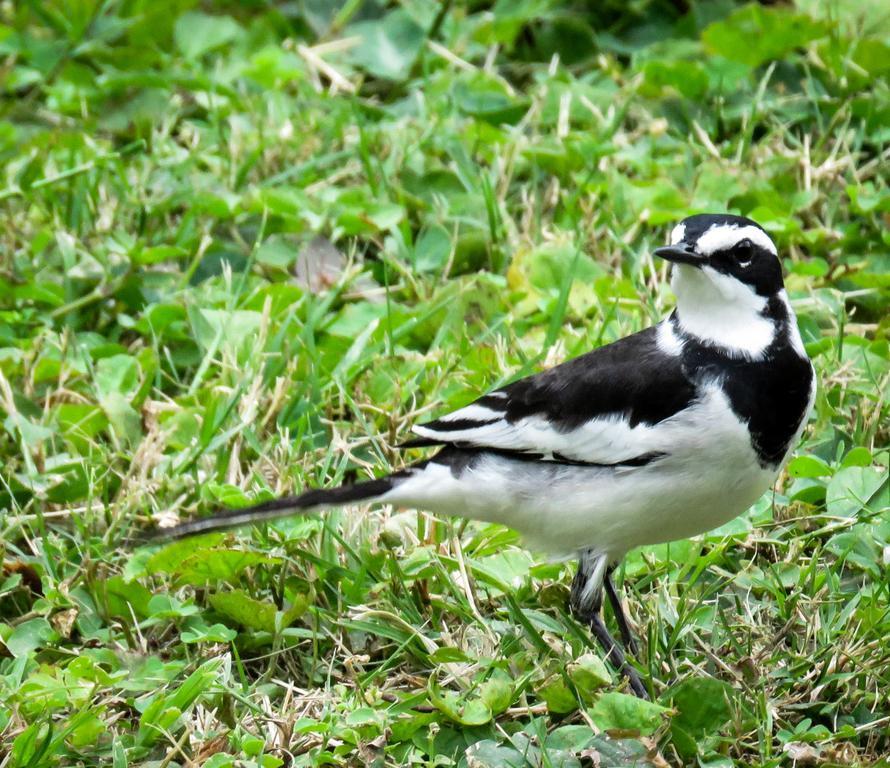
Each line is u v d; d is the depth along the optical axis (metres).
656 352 8.46
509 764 7.95
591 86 14.89
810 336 11.63
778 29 14.74
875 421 10.62
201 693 8.48
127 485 10.30
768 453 8.38
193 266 12.53
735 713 8.24
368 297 12.59
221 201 13.12
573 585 8.90
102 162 13.45
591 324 11.71
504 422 8.72
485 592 9.50
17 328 12.30
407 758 8.16
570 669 8.48
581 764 8.02
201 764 8.02
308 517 9.80
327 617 9.20
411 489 8.88
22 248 13.26
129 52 15.97
